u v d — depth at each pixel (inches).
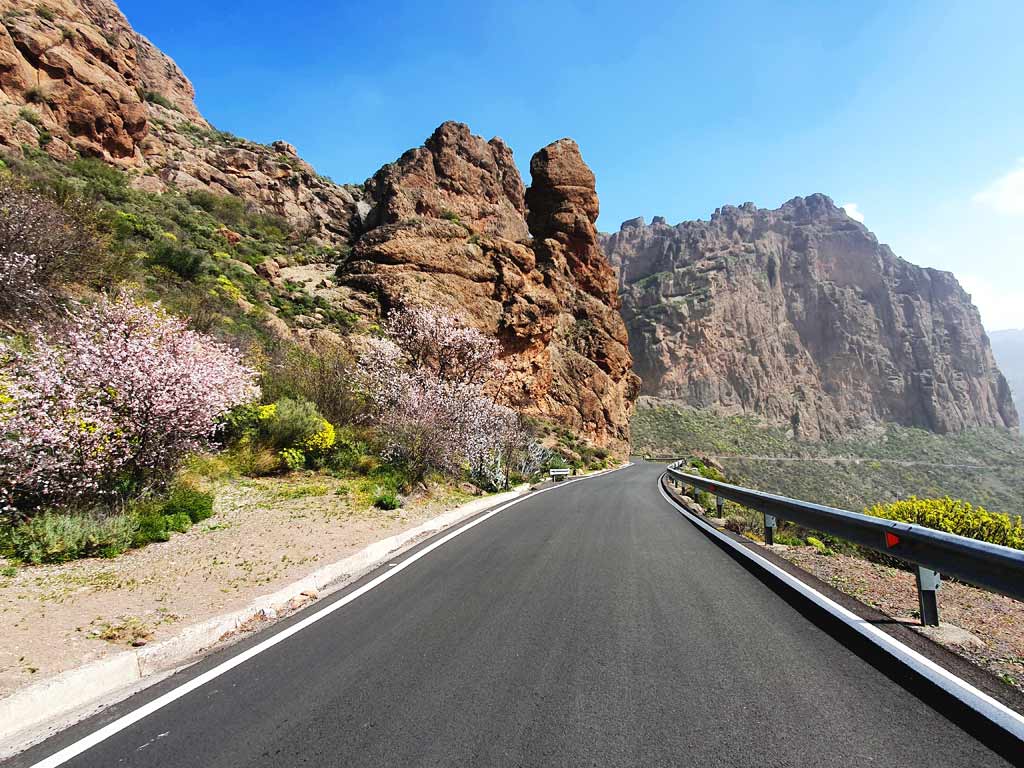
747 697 123.1
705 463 2586.1
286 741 109.4
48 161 1208.2
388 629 180.5
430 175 2386.8
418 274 1587.1
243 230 1744.6
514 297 1808.6
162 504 326.3
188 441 328.5
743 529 392.5
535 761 98.5
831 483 4916.3
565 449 1726.1
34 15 1453.0
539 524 425.4
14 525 253.8
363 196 2487.7
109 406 293.9
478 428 684.7
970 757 95.8
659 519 459.2
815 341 7416.3
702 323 6697.8
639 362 6638.8
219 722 119.4
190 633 173.2
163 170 1820.9
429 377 815.7
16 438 261.4
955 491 5049.2
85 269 570.9
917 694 121.9
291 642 172.7
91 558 257.3
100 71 1541.6
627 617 184.7
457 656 153.3
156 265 853.2
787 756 98.0
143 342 309.0
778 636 163.9
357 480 525.7
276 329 948.6
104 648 160.7
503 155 2805.1
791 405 6643.7
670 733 107.7
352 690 133.3
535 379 1926.7
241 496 420.5
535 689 130.2
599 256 2802.7
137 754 106.9
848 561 279.6
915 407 7076.8
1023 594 124.1
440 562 289.9
